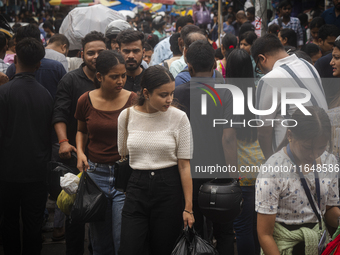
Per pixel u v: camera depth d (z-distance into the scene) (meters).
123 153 2.84
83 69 3.72
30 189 3.47
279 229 2.23
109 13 6.57
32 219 3.50
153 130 2.69
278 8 7.63
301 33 7.48
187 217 2.68
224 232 3.08
